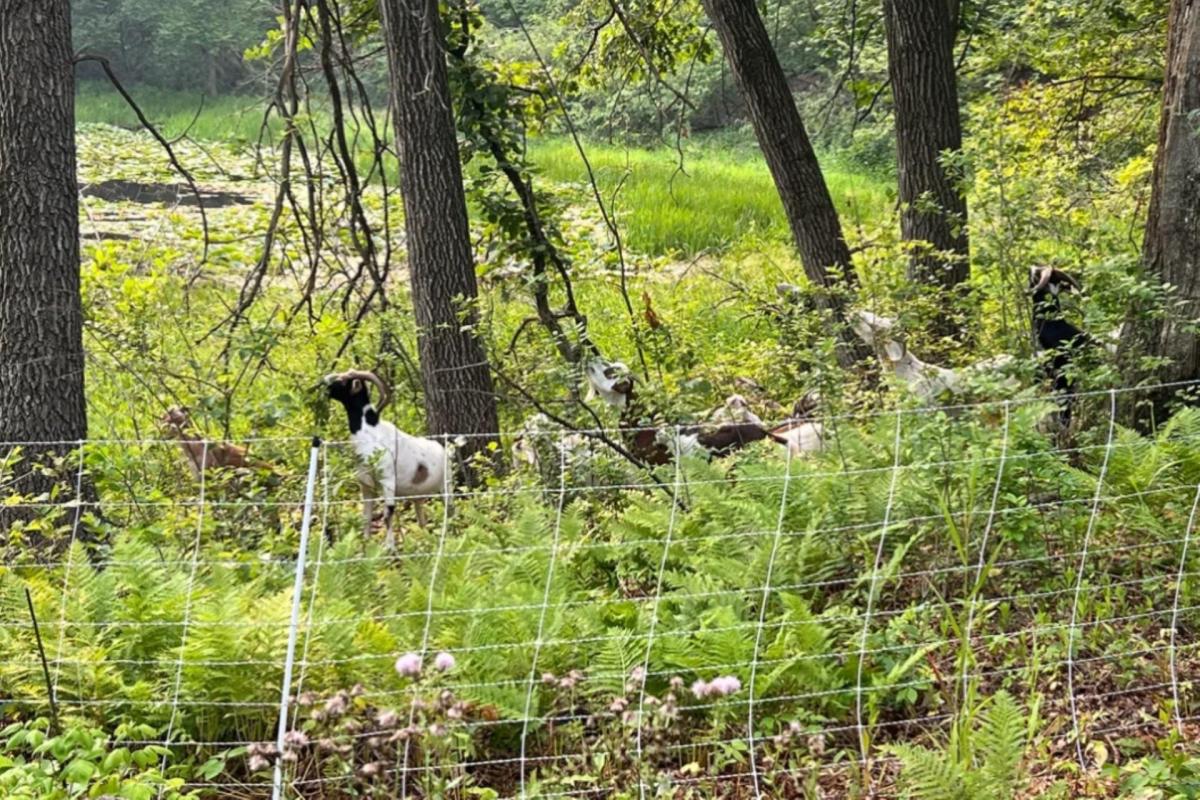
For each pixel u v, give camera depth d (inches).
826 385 330.3
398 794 219.5
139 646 254.8
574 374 379.6
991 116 568.7
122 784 205.2
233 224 622.5
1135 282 316.2
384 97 1059.3
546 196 523.2
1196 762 212.8
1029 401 282.0
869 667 247.4
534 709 230.7
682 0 635.5
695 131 1441.9
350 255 575.2
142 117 437.7
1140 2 644.7
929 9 489.4
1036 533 280.8
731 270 776.3
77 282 343.3
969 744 211.3
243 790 227.0
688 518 301.3
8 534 298.0
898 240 493.0
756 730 234.2
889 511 271.1
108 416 458.9
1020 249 402.9
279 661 239.6
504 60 540.1
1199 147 323.9
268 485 354.9
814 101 1239.5
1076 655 252.4
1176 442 294.7
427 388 427.5
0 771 213.6
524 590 267.1
